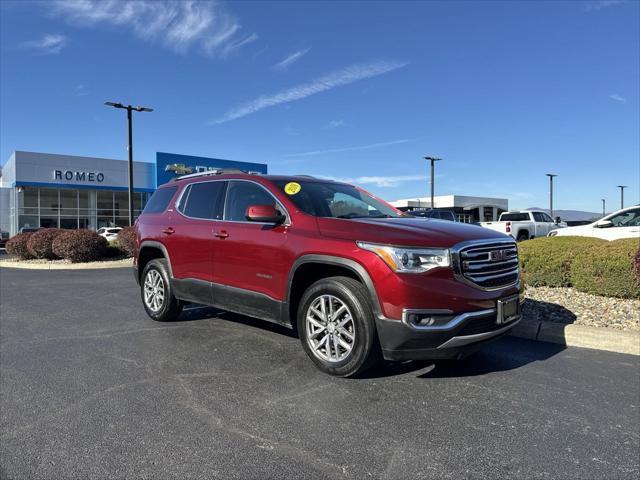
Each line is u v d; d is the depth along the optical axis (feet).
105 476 9.15
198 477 9.08
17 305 27.63
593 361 15.98
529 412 11.92
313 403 12.42
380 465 9.46
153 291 21.67
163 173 133.80
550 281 26.78
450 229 13.97
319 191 17.08
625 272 23.06
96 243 56.18
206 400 12.69
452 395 12.96
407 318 12.35
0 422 11.54
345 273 14.29
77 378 14.55
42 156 119.44
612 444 10.32
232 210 17.78
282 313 15.25
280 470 9.30
